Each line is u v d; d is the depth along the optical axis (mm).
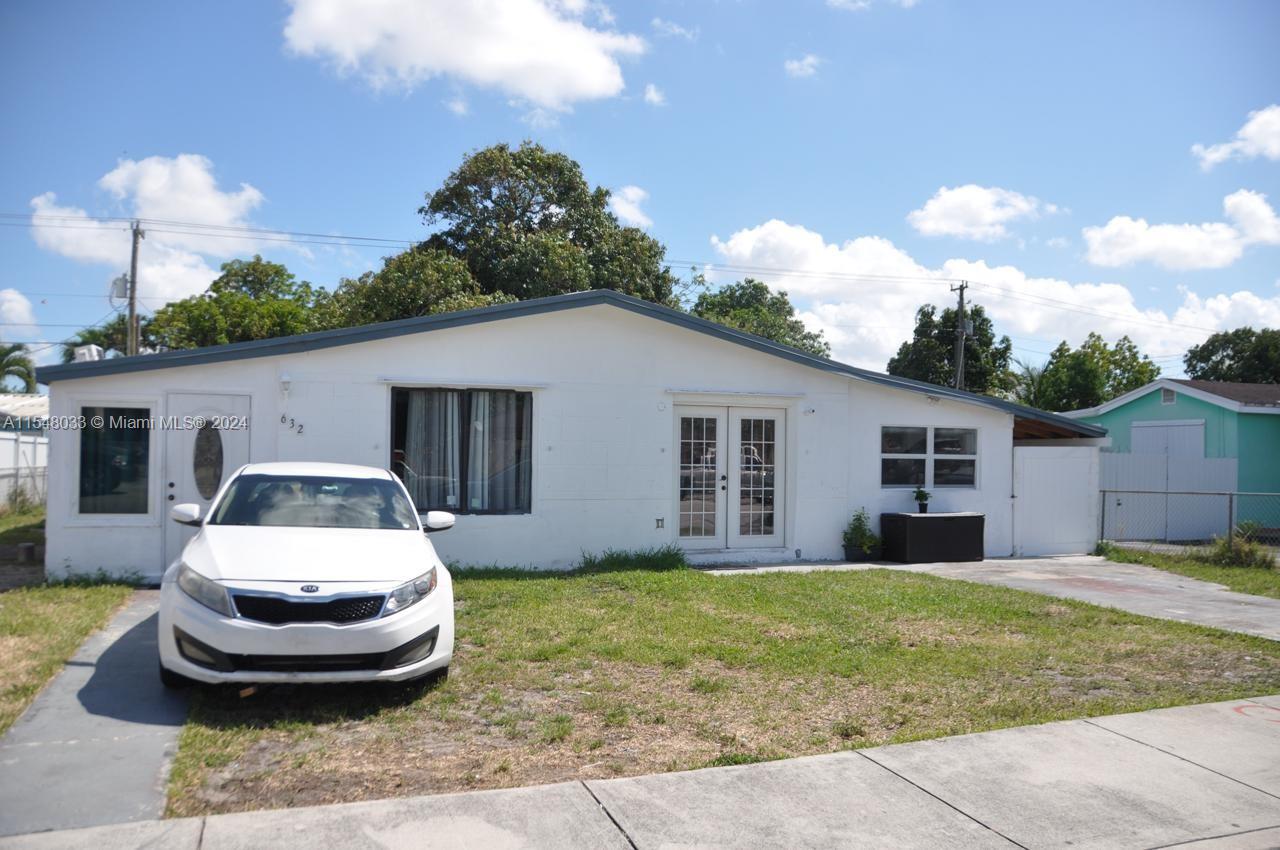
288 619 5715
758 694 6566
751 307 41750
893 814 4516
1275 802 4785
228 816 4180
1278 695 6844
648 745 5473
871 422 14273
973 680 7141
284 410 10859
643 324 12555
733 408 13453
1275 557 14703
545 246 25578
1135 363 38625
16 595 8969
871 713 6238
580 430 12219
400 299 23281
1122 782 5016
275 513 7059
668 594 10047
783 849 4102
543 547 12023
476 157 27172
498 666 7023
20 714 5559
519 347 11906
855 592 10617
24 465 21984
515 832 4148
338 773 4852
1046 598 10719
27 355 35812
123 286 31406
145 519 10391
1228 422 21172
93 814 4188
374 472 8086
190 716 5594
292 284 39312
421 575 6348
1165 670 7602
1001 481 15188
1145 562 14758
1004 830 4371
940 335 38969
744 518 13547
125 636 7570
